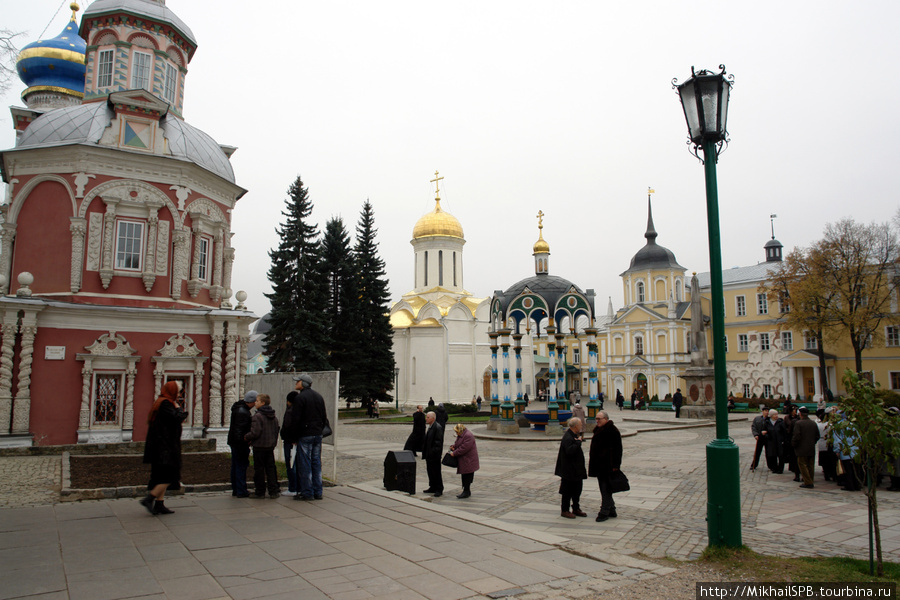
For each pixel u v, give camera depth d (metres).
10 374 19.11
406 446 17.69
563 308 29.42
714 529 8.06
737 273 67.75
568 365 80.19
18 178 21.89
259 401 11.85
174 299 22.42
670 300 65.38
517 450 22.36
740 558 7.75
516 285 31.19
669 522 10.47
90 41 25.16
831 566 7.56
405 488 12.98
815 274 49.12
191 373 21.88
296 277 45.59
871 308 47.34
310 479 11.73
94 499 11.20
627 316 68.94
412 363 55.31
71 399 20.08
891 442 7.11
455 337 55.97
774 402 51.00
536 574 7.14
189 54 27.59
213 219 24.47
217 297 24.36
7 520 9.40
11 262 21.89
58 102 31.83
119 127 22.25
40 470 15.46
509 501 12.49
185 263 22.92
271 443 11.77
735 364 63.88
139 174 22.27
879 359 54.34
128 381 20.80
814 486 14.56
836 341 49.44
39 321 19.78
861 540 9.38
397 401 52.06
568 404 31.55
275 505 11.02
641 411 48.25
